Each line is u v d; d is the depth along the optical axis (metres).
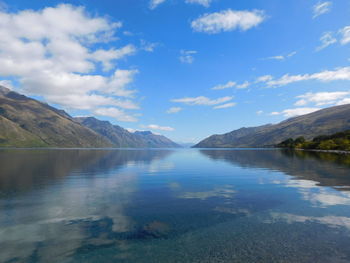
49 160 59.91
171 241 9.62
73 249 8.86
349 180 25.42
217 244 9.31
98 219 12.41
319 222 11.84
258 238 9.87
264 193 19.05
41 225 11.45
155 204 15.57
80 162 55.16
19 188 21.00
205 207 14.84
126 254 8.48
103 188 21.31
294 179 26.67
